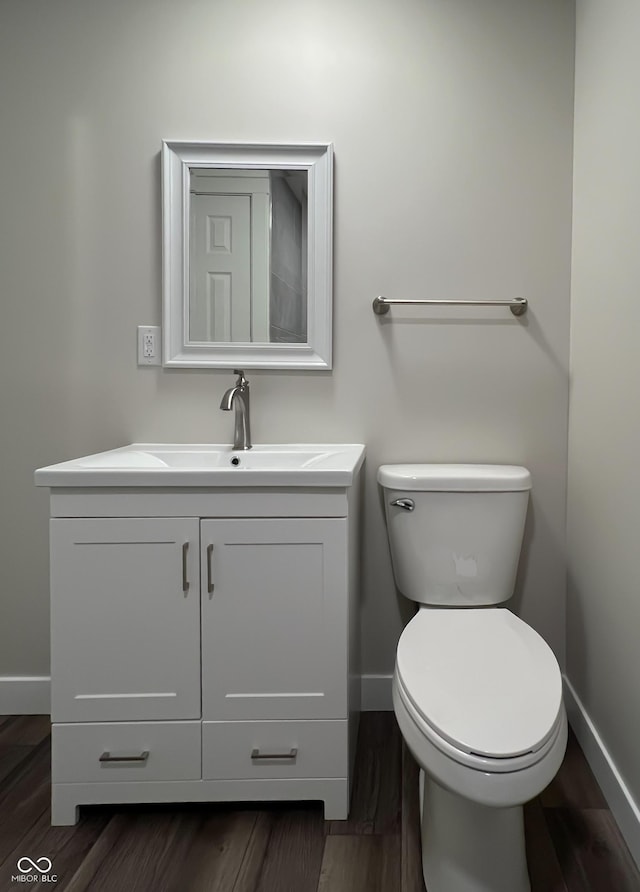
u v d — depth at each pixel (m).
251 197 1.78
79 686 1.35
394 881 1.18
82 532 1.33
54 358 1.82
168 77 1.78
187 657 1.35
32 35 1.77
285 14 1.77
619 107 1.38
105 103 1.78
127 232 1.80
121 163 1.79
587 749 1.59
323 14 1.77
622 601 1.35
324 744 1.36
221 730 1.35
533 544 1.83
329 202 1.77
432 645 1.26
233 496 1.33
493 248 1.79
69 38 1.77
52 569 1.33
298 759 1.36
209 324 1.80
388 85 1.78
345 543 1.33
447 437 1.82
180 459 1.71
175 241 1.78
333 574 1.34
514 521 1.60
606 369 1.46
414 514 1.60
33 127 1.78
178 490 1.33
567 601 1.81
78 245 1.80
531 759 0.94
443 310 1.80
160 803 1.42
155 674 1.35
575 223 1.74
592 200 1.58
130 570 1.34
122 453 1.64
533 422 1.81
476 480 1.58
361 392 1.82
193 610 1.34
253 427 1.83
